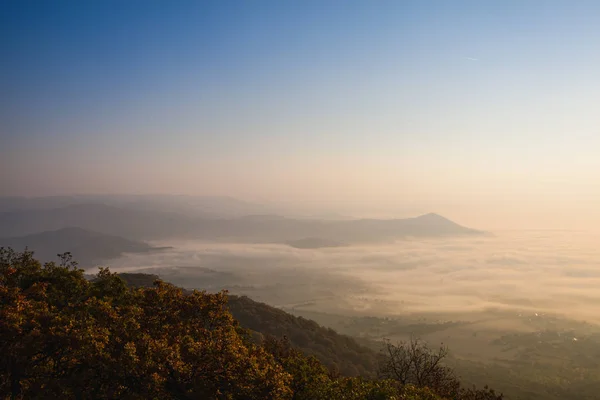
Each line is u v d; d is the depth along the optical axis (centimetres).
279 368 1630
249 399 1494
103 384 1316
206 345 1521
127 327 1491
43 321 1377
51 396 1220
